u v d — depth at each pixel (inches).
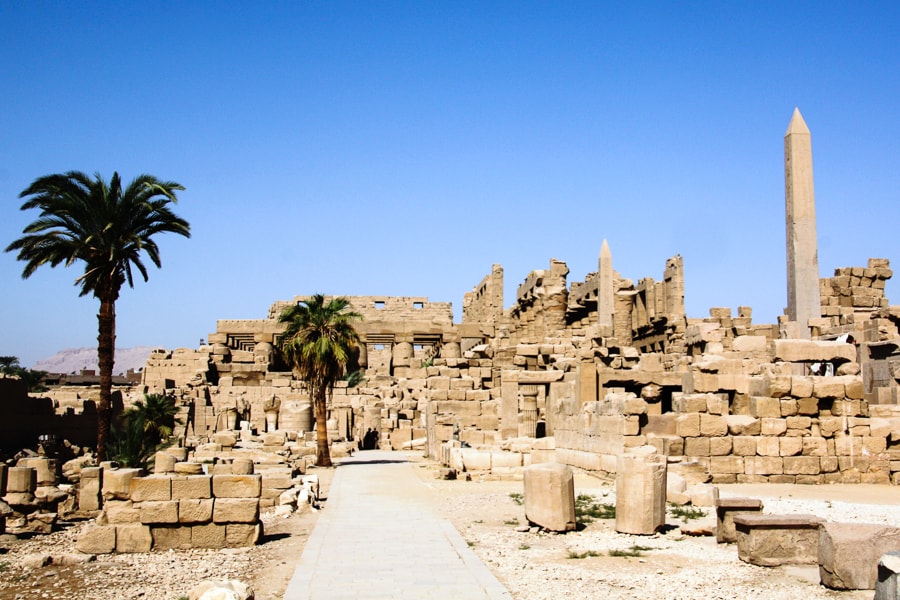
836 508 765.3
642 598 470.0
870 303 2038.6
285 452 1565.0
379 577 523.8
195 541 657.0
